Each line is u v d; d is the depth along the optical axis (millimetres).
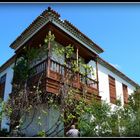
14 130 11094
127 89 22734
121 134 10773
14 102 11398
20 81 13438
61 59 14742
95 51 16875
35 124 13070
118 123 11320
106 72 20062
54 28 13633
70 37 14680
